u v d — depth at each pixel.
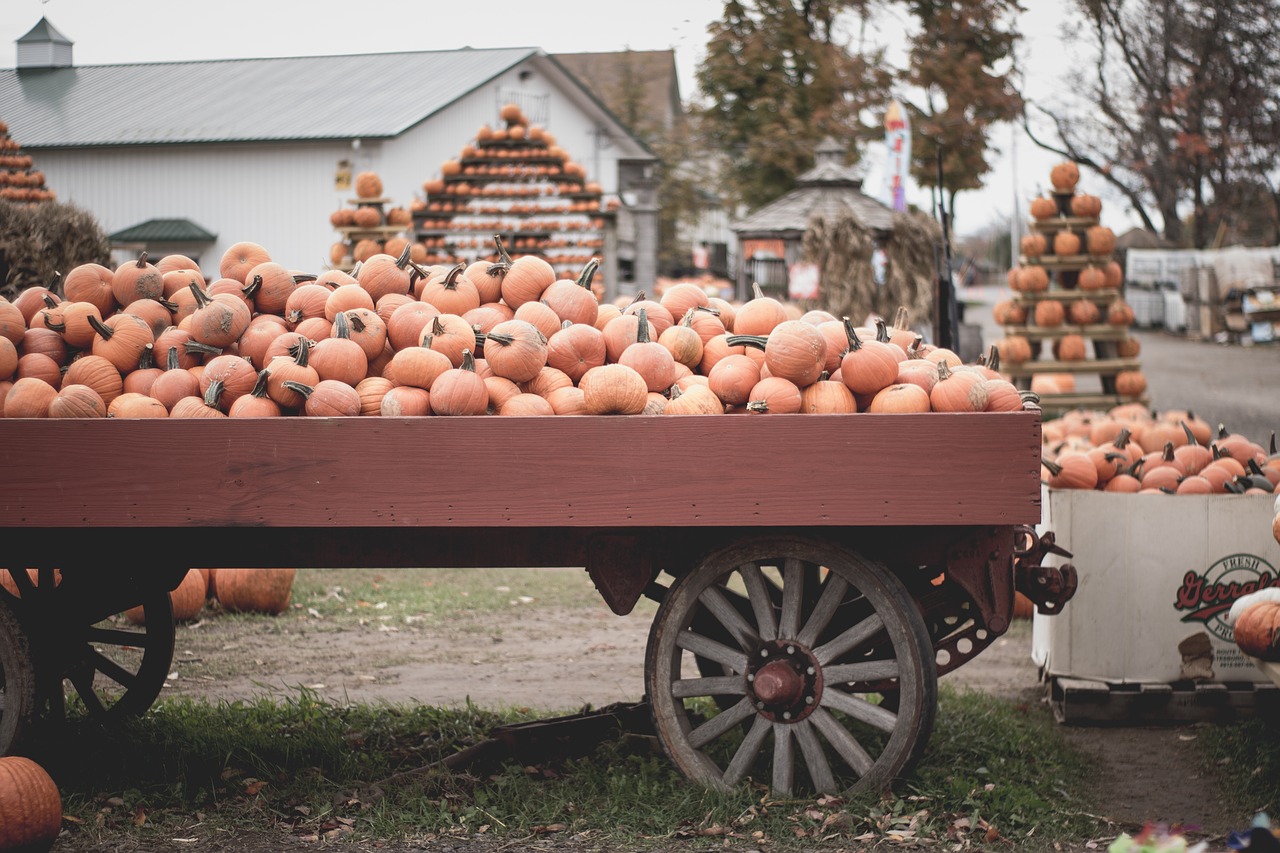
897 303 14.71
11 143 19.56
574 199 22.70
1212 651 5.83
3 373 4.62
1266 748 5.11
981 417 4.15
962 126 23.98
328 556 4.54
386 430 4.21
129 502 4.23
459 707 5.94
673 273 40.47
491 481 4.21
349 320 4.71
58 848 4.09
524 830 4.29
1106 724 5.82
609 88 45.22
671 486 4.19
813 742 4.47
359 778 4.80
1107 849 4.17
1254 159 35.81
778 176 25.52
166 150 30.44
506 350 4.62
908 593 4.42
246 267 5.36
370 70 33.75
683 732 4.57
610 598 4.53
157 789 4.63
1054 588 4.80
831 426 4.17
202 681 6.41
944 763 4.96
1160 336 34.81
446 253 21.80
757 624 4.70
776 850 4.10
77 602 4.71
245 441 4.22
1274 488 6.21
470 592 8.89
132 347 4.72
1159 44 35.53
